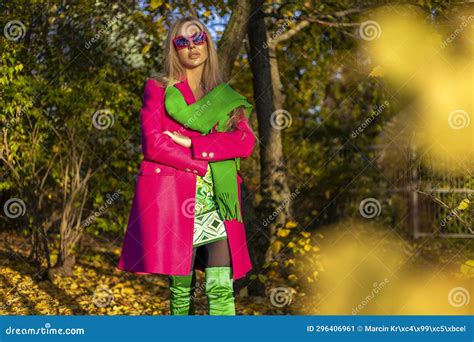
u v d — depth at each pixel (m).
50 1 5.66
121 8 5.76
